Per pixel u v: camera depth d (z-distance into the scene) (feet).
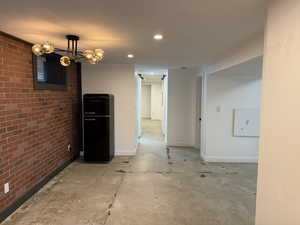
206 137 16.57
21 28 7.75
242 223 8.59
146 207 9.68
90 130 15.58
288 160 4.47
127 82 17.24
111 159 16.57
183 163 16.01
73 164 15.42
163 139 24.95
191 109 20.83
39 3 5.65
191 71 20.44
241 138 16.48
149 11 6.14
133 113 17.56
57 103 13.26
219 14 6.31
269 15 5.34
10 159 8.91
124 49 11.08
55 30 7.98
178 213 9.25
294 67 4.30
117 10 6.08
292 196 4.32
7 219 8.63
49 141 12.29
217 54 12.16
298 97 4.16
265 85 5.49
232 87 16.28
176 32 8.06
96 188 11.53
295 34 4.27
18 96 9.43
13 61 9.08
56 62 13.29
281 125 4.75
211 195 10.93
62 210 9.34
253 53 8.48
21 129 9.65
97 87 17.21
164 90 26.78
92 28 7.68
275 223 4.96
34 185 10.77
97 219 8.72
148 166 15.20
